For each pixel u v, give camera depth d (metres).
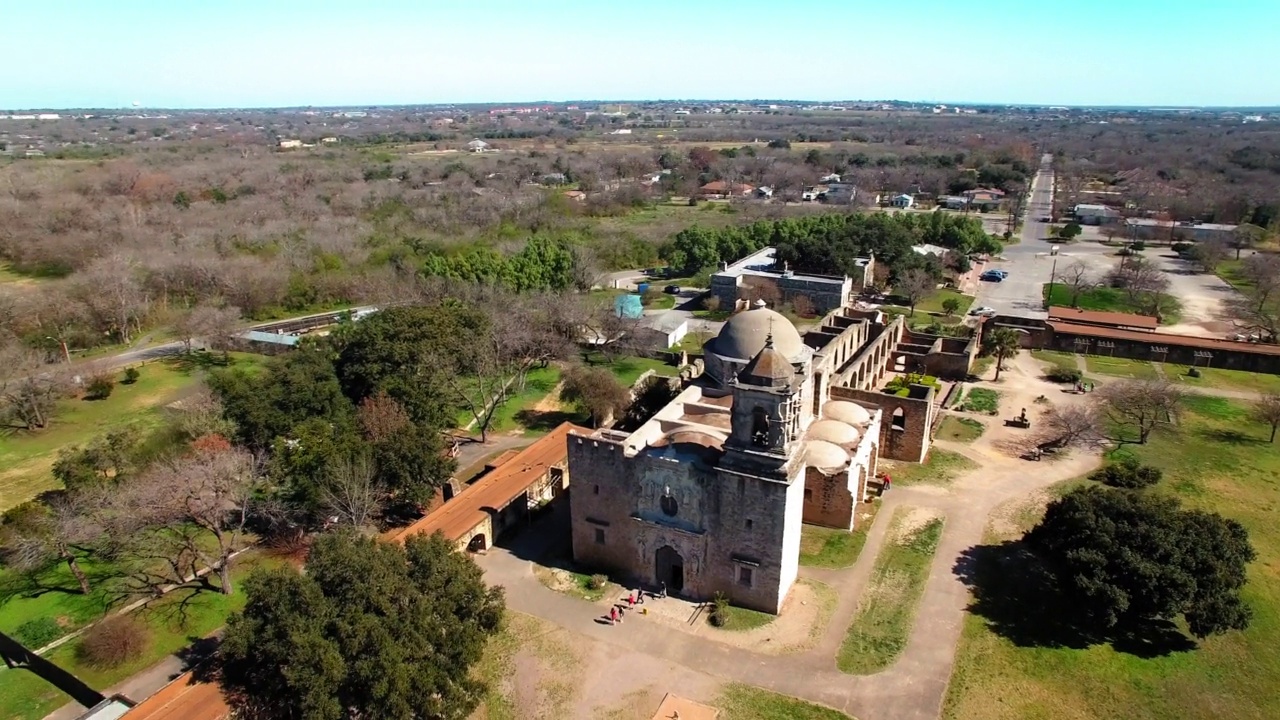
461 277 128.00
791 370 51.44
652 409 81.50
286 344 113.12
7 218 162.50
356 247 157.38
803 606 56.69
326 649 42.16
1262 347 107.88
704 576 57.38
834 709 47.38
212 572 62.69
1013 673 50.03
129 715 44.16
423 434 70.75
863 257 151.12
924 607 56.53
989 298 146.62
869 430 71.00
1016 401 96.31
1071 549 55.16
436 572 47.44
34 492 74.69
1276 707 47.31
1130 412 84.81
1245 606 52.00
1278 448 82.44
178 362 110.75
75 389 95.88
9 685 51.69
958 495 72.81
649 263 178.62
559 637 54.19
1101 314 125.12
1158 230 193.62
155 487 59.25
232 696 45.59
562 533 67.88
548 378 105.56
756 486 52.69
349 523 65.31
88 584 61.38
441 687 43.72
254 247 154.50
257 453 74.25
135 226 161.50
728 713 47.31
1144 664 50.81
